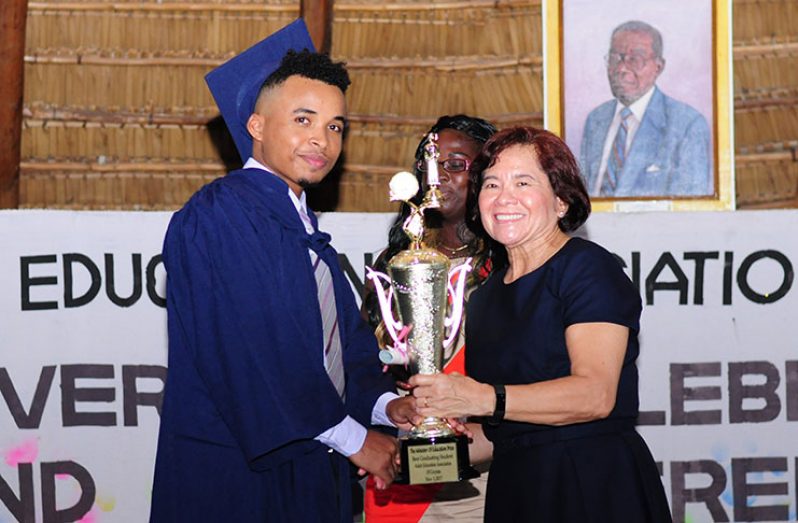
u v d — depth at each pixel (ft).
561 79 13.99
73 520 11.96
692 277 12.28
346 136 14.51
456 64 14.40
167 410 9.02
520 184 8.64
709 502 12.16
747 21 14.28
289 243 8.96
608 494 8.16
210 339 8.73
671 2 13.93
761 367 12.23
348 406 9.56
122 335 12.12
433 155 9.46
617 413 8.37
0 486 11.91
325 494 9.00
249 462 8.68
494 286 8.98
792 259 12.26
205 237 8.84
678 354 12.25
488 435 8.87
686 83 13.94
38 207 14.40
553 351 8.38
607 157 13.98
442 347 9.12
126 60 14.33
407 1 14.30
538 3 14.21
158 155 14.49
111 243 12.14
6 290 12.02
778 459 12.19
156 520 8.91
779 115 14.39
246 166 9.43
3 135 13.78
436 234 10.68
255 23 14.35
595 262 8.45
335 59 14.34
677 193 13.96
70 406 12.03
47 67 14.21
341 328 9.56
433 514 10.39
